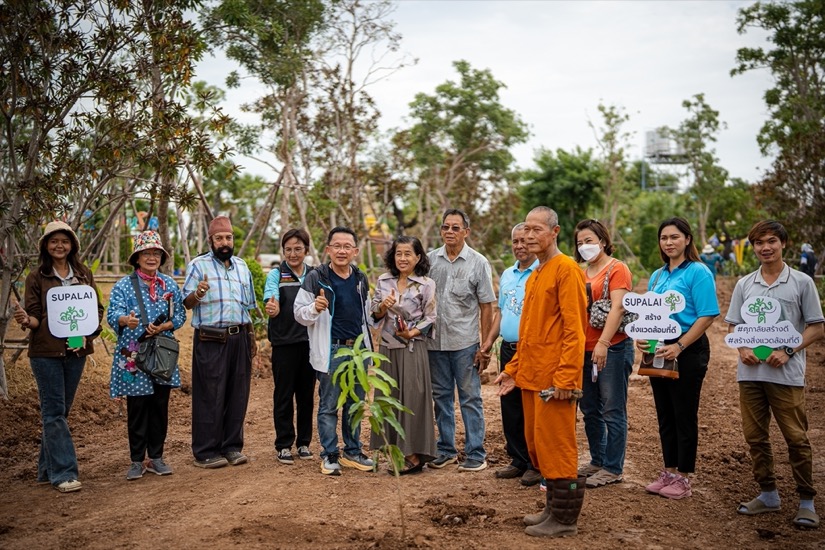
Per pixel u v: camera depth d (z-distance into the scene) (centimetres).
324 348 629
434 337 654
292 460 669
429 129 3066
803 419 530
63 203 863
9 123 824
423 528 498
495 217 3136
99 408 875
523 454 616
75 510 545
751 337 532
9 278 855
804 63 3384
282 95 1656
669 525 511
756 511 535
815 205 2203
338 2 1719
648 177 6500
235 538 475
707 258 3122
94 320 600
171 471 640
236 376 671
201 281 656
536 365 491
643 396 980
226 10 1319
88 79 830
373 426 495
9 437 753
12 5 790
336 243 642
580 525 507
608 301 580
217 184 2505
